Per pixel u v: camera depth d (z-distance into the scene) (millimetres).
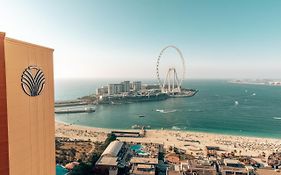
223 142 184250
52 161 45281
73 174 104562
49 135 43969
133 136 197625
